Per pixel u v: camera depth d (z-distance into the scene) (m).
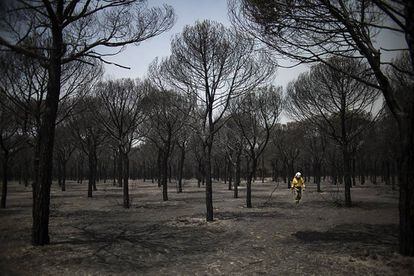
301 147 42.94
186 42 15.37
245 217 17.17
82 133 32.19
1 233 12.37
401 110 8.61
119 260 9.10
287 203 24.14
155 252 10.03
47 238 10.53
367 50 8.92
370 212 18.86
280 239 11.75
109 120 24.25
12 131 20.81
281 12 9.23
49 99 10.25
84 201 26.64
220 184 55.78
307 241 11.28
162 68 16.91
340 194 30.88
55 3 10.02
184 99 21.45
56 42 10.14
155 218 17.22
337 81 20.28
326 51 9.70
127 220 16.53
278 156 54.56
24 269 8.11
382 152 36.38
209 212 15.76
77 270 8.16
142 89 23.59
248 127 22.59
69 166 74.94
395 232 12.62
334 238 11.66
